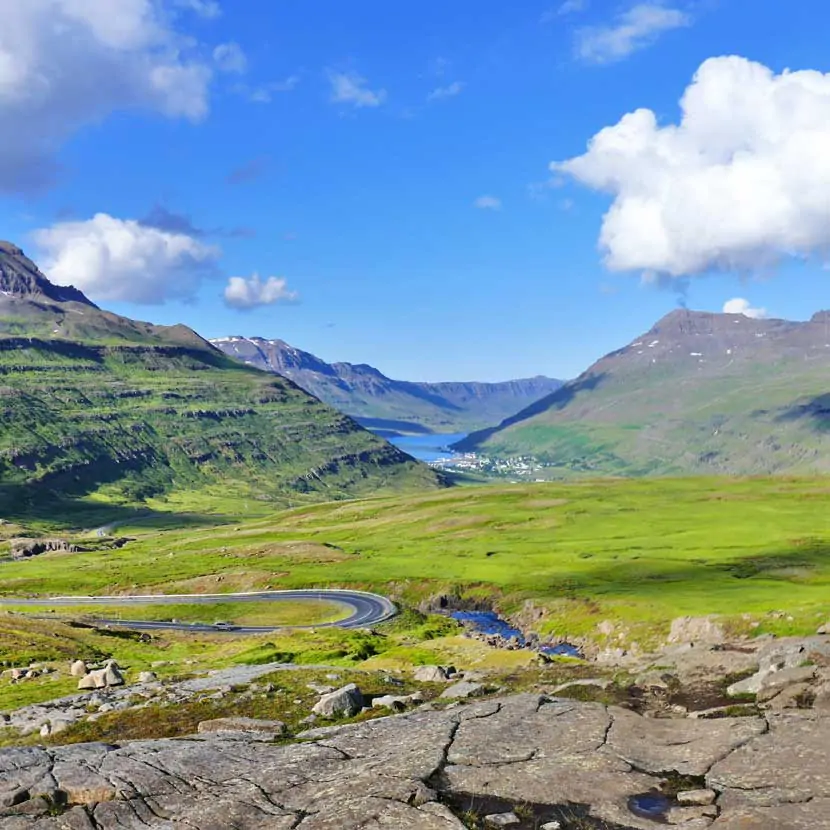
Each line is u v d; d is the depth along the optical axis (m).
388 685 46.03
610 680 37.53
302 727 35.75
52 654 97.75
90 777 24.83
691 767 22.89
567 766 23.41
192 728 39.84
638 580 173.62
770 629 102.94
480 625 161.62
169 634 151.25
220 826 20.89
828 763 21.53
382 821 20.06
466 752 24.97
